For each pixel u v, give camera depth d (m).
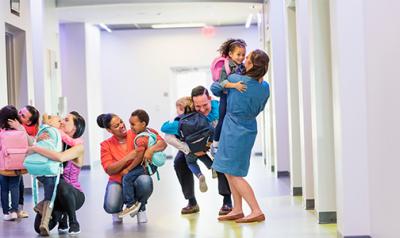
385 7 3.96
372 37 4.35
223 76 5.64
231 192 5.91
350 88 4.66
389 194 4.00
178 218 6.20
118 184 5.94
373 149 4.44
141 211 5.98
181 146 6.09
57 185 5.29
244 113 5.53
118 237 5.22
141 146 5.73
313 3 5.49
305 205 6.36
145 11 12.12
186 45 15.80
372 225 4.56
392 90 3.84
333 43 4.86
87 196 8.38
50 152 5.12
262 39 11.78
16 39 8.05
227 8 12.25
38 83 9.77
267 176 9.99
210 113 6.14
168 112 15.87
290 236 5.00
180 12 12.55
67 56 13.41
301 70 6.27
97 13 12.08
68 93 13.42
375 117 4.34
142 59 15.82
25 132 6.17
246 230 5.34
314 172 5.74
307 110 6.27
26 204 7.64
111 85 15.83
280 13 9.56
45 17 9.92
